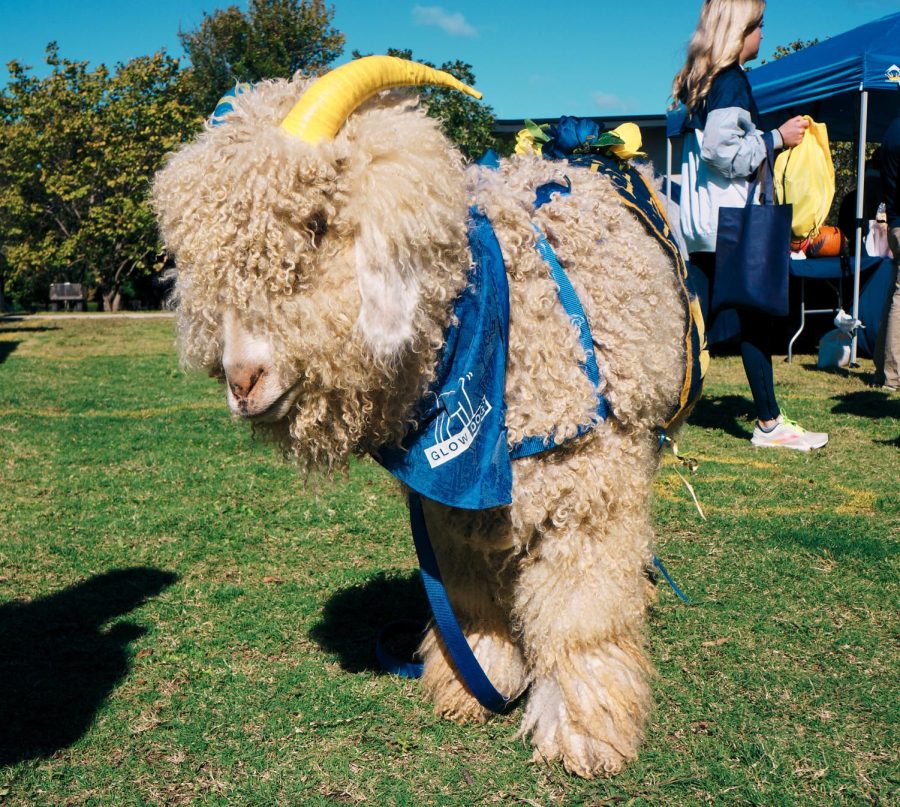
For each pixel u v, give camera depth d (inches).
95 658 123.4
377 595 145.7
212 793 93.2
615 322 93.6
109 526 182.1
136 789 94.0
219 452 246.7
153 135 1026.7
